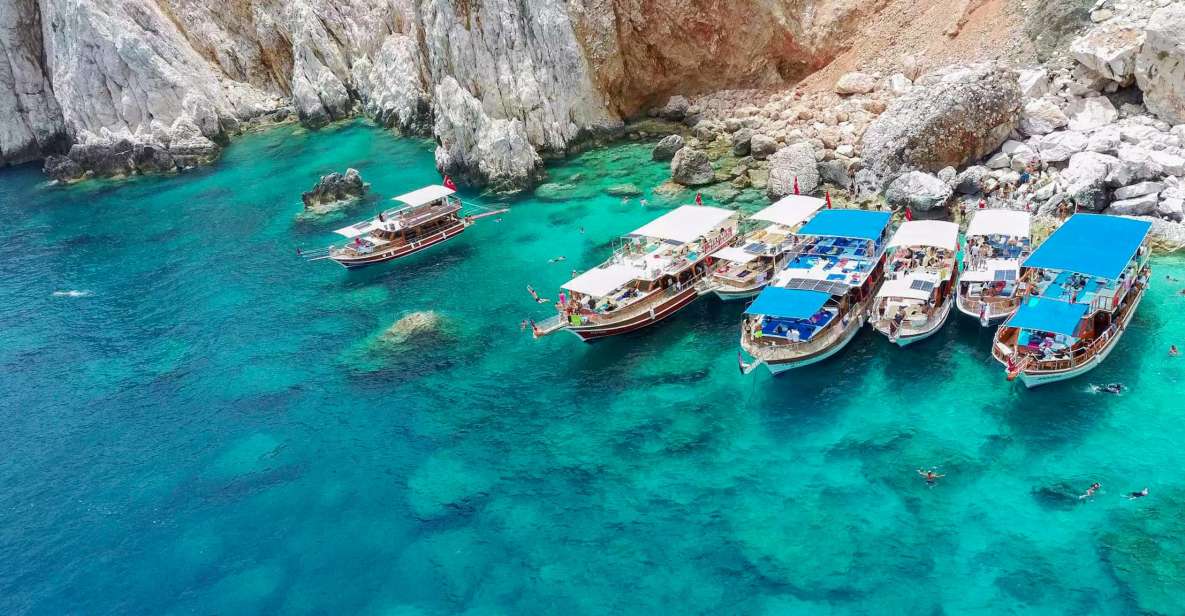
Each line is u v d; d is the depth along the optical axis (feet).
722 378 156.87
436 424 152.76
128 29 353.92
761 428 141.08
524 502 130.93
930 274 164.25
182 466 148.36
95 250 258.57
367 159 321.93
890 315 160.97
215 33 406.82
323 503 135.44
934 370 149.48
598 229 225.56
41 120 376.27
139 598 119.96
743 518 122.01
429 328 184.55
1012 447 128.36
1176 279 161.48
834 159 224.33
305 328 193.57
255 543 128.26
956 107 203.41
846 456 131.64
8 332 207.51
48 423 166.09
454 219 237.66
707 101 293.64
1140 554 107.04
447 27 275.80
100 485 145.59
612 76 294.46
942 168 208.64
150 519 135.74
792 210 191.93
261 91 415.85
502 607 112.16
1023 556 109.40
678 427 144.05
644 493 129.59
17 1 359.87
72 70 349.00
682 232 188.14
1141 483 118.11
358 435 151.94
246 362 181.27
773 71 288.71
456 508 131.34
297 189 296.10
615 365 165.37
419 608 113.50
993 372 146.30
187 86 366.63
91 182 338.13
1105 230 154.51
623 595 111.75
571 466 137.69
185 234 263.90
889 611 104.12
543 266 209.05
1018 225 167.53
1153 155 182.29
